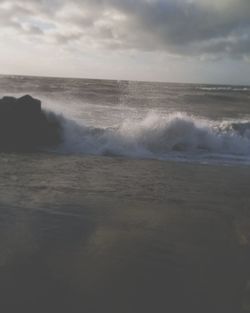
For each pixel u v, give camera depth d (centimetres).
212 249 362
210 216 465
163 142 989
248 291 285
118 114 1711
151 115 1120
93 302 264
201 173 727
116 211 469
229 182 658
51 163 764
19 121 967
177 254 347
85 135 1000
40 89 3822
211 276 307
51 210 461
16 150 902
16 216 432
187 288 287
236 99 3797
